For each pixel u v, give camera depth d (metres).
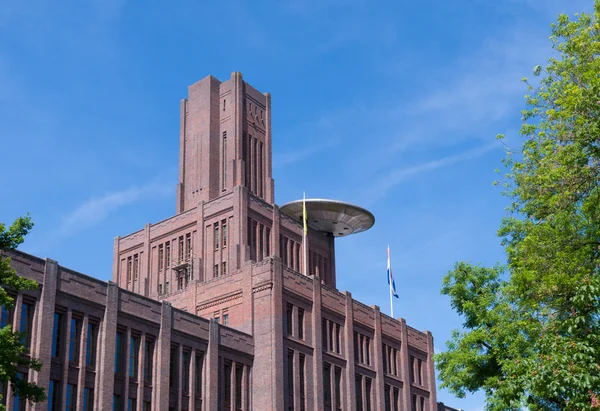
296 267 85.44
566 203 38.06
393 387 81.50
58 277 52.53
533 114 42.41
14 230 36.19
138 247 88.12
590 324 32.41
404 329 86.00
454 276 54.47
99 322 55.22
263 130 94.31
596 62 37.28
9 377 35.25
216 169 89.00
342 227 90.19
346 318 76.94
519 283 40.81
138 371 57.38
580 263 38.31
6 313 48.81
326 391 72.12
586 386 28.20
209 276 80.00
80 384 52.44
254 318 68.88
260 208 82.81
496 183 43.97
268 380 66.00
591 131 35.66
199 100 92.75
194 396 61.25
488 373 51.16
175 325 61.16
